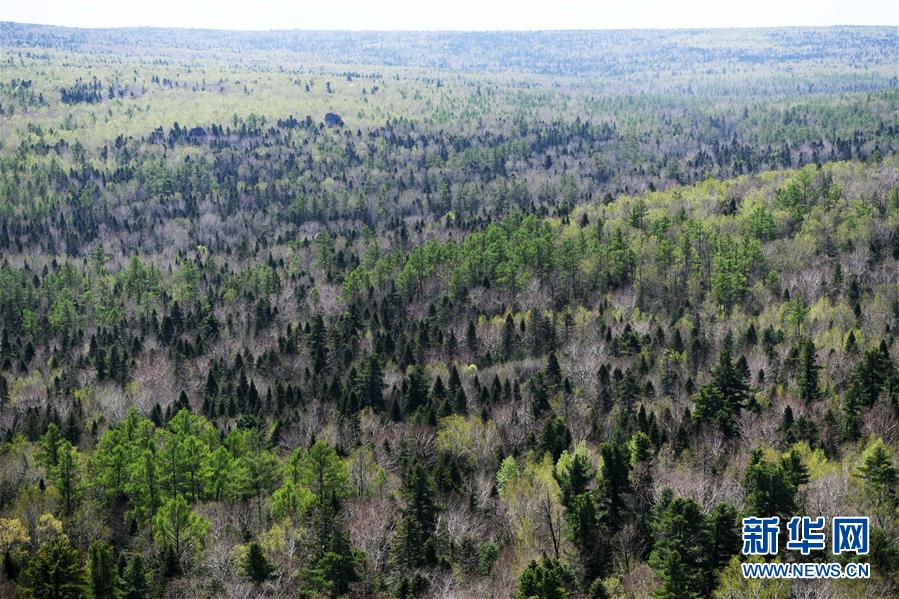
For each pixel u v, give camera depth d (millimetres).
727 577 63031
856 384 96625
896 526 70125
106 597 67125
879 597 61375
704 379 116000
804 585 61125
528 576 62406
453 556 74000
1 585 72750
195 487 89375
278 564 72375
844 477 77188
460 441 95625
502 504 80625
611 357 125438
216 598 68188
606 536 74125
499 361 135500
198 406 126250
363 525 76875
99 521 85375
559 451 93062
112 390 128375
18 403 126812
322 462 83375
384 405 116812
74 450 90938
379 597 69438
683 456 86500
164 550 72500
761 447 83938
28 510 84688
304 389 126250
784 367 113000
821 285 145250
